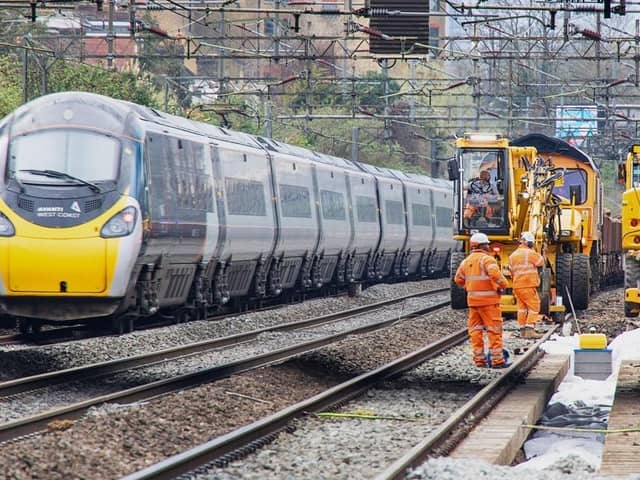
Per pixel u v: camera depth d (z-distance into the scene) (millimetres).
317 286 122812
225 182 92125
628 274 78062
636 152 81188
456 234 93688
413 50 101938
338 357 69312
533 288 79062
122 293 70062
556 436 46812
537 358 69438
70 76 170125
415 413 50125
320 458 39219
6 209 69375
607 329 89562
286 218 108750
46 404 50781
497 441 41844
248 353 72938
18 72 170250
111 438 40375
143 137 73750
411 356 67188
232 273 97312
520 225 93062
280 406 52344
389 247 152125
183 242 80750
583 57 118250
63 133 71250
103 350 69562
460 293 97562
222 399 50750
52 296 69250
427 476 34938
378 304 115562
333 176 127750
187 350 70062
